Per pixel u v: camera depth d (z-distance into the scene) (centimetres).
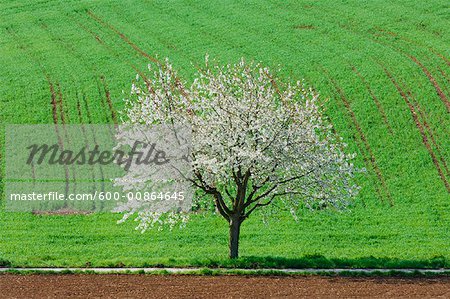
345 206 4350
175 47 7762
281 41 7794
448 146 5975
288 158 4025
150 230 5066
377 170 5719
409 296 3556
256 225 5109
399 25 8019
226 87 4275
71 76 7219
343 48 7569
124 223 5169
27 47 7881
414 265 4166
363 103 6556
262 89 4147
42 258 4534
